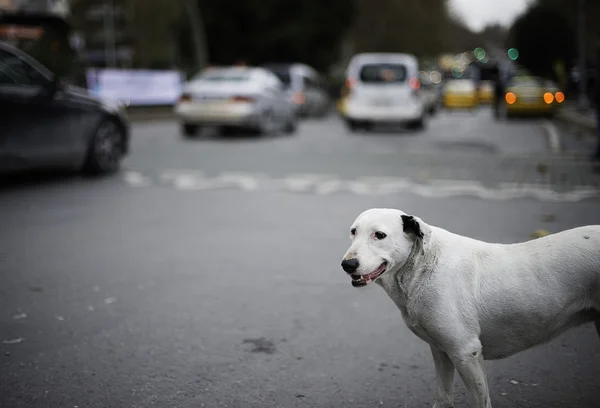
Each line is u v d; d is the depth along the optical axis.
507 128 24.27
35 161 11.15
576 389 4.17
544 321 3.29
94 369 4.51
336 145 18.48
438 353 3.57
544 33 47.81
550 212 9.26
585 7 27.59
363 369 4.52
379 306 5.77
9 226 8.70
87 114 12.27
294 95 31.38
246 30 49.75
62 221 9.01
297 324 5.35
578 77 30.58
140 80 31.58
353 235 3.42
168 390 4.20
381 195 10.82
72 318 5.46
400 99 23.14
